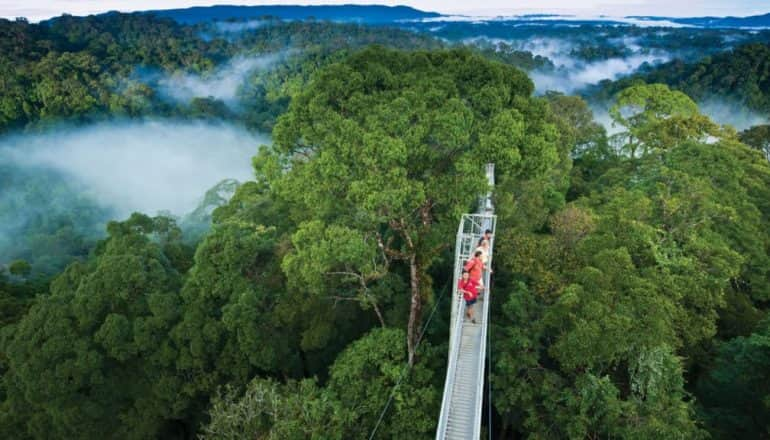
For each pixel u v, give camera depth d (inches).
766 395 710.5
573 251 862.5
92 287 862.5
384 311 959.6
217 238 901.8
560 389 719.1
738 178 1248.8
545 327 763.4
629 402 659.4
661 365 675.4
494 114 709.9
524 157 687.1
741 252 1063.0
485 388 874.8
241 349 848.9
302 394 773.9
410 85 746.2
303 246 706.2
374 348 776.3
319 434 689.6
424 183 682.8
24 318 887.7
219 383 884.0
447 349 802.2
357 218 727.1
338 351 958.4
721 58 5713.6
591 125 1835.6
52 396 816.9
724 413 800.3
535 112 757.9
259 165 821.9
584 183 1529.3
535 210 989.2
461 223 683.4
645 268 805.9
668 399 671.1
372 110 681.6
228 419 733.3
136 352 842.8
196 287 889.5
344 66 754.8
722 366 810.8
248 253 898.7
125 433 856.9
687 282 807.7
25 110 6722.4
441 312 932.6
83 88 7066.9
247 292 861.2
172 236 1229.7
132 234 1023.0
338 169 638.5
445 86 720.3
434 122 639.1
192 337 847.1
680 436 615.2
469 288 629.0
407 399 717.9
